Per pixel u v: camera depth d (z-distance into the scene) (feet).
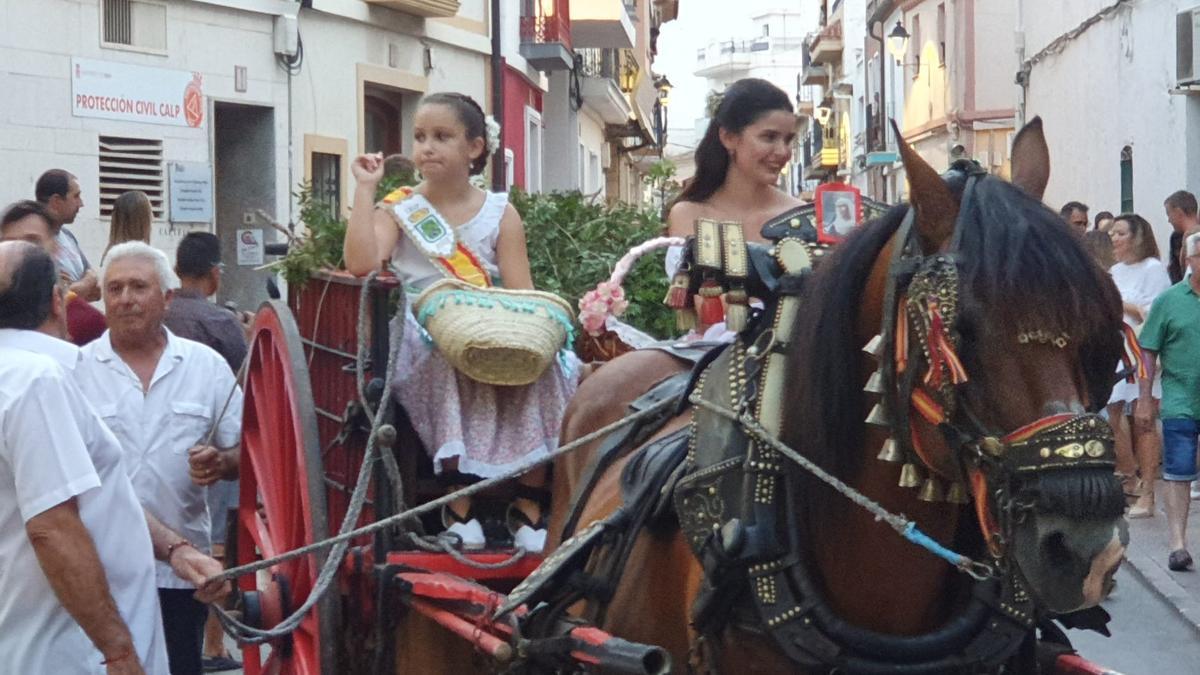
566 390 18.61
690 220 18.22
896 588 12.74
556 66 90.02
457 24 74.84
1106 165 66.64
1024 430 10.87
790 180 199.72
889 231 12.57
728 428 13.62
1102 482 10.65
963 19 111.55
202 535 21.93
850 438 12.53
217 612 18.39
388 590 16.98
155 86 52.80
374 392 17.61
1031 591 11.10
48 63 48.55
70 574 15.55
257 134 59.21
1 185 46.93
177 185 53.57
